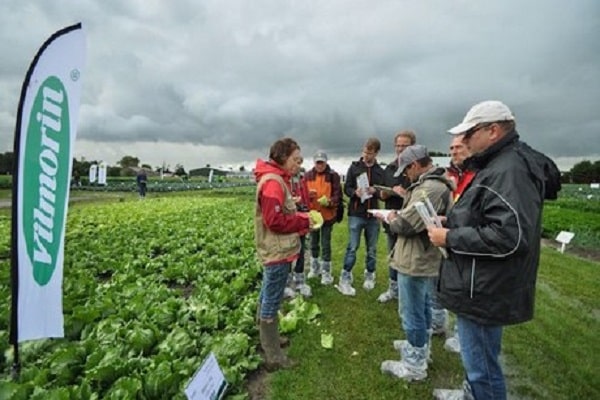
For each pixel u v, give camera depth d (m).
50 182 3.32
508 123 2.49
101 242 9.70
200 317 4.69
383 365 3.95
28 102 3.12
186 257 8.03
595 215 19.42
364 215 6.13
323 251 6.83
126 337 4.13
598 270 8.40
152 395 3.20
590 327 5.28
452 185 3.61
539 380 3.96
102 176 40.44
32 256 3.28
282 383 3.72
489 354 2.61
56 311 3.49
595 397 3.69
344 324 5.09
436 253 3.50
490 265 2.42
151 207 21.22
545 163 2.51
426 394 3.60
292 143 3.83
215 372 3.16
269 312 3.97
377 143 6.01
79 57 3.37
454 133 2.64
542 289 6.94
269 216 3.64
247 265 7.31
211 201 27.44
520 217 2.25
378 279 7.25
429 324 4.00
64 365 3.54
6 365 3.79
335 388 3.66
